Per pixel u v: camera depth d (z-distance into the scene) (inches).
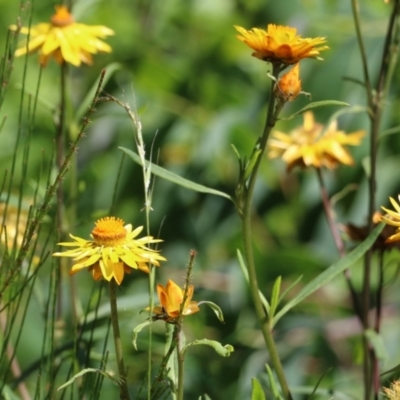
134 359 67.8
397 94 79.8
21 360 68.7
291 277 77.7
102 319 63.3
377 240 59.8
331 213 62.1
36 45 62.6
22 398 61.2
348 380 69.6
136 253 54.2
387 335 78.5
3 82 58.4
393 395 54.9
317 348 72.1
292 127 79.2
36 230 57.6
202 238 83.8
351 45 78.5
